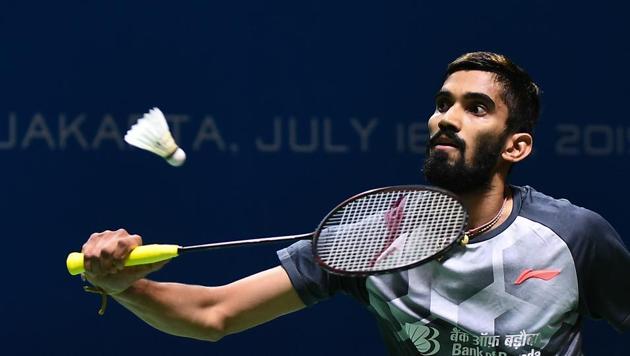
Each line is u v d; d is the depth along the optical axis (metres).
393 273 8.11
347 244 8.15
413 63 16.34
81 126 15.54
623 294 8.60
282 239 8.05
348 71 16.22
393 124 16.28
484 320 8.23
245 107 15.98
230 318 8.62
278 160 16.05
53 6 15.50
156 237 15.68
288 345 16.09
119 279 7.83
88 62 15.57
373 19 16.31
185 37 15.84
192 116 15.83
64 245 15.44
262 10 16.06
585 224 8.33
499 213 8.46
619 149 16.73
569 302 8.31
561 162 16.59
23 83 15.38
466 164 8.35
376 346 16.28
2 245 15.26
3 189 15.27
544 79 16.62
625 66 16.80
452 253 8.28
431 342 8.35
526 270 8.25
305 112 16.11
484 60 8.52
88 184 15.50
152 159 15.73
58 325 15.39
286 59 16.11
